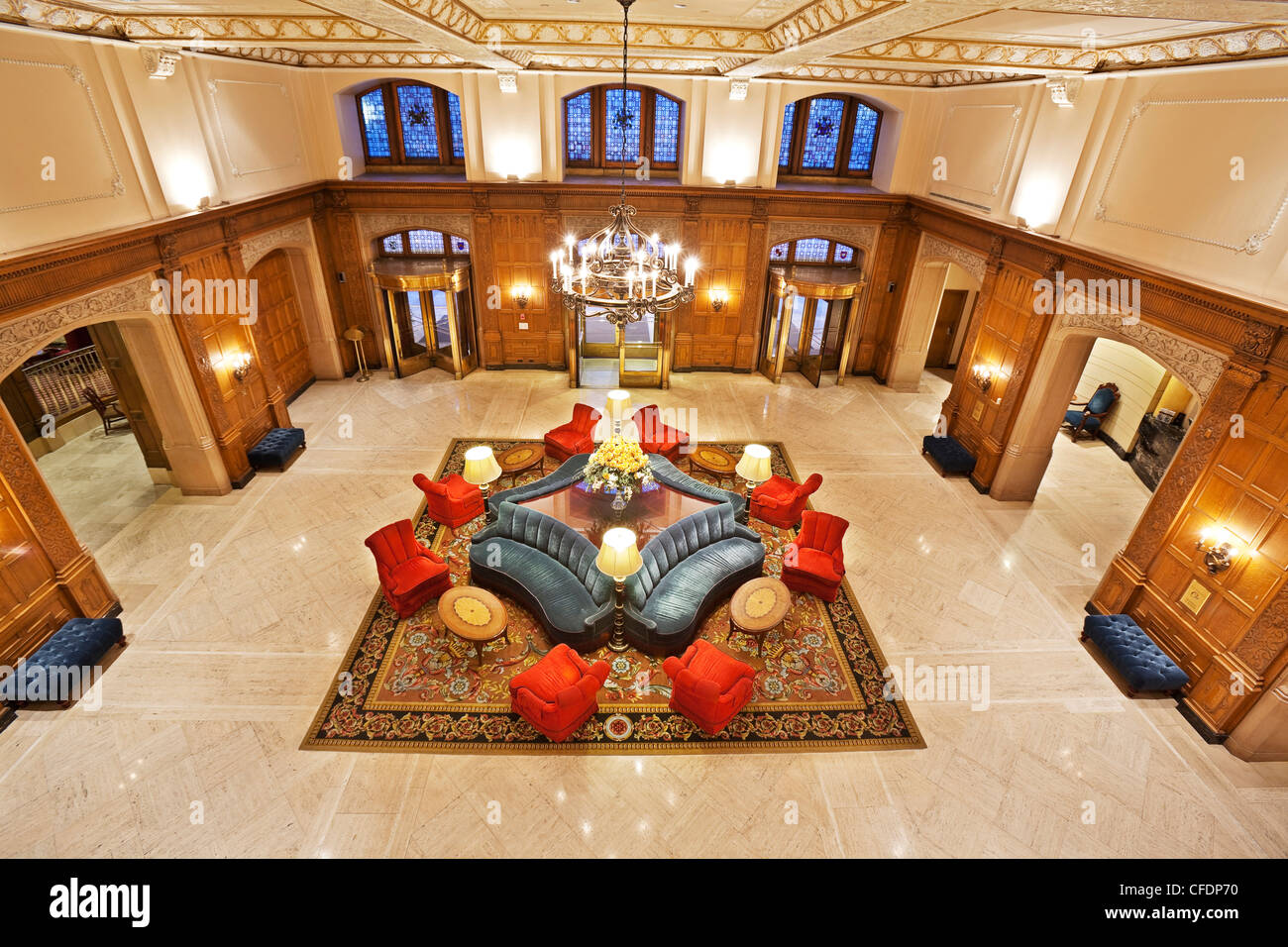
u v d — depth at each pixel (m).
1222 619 5.91
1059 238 8.09
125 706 5.91
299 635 6.73
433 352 13.34
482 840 4.95
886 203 11.73
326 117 10.89
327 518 8.53
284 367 11.54
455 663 6.47
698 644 6.17
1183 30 5.50
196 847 4.84
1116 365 11.22
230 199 8.81
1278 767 5.69
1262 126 5.42
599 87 11.31
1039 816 5.26
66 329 6.36
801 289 11.85
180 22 6.53
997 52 6.98
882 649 6.82
